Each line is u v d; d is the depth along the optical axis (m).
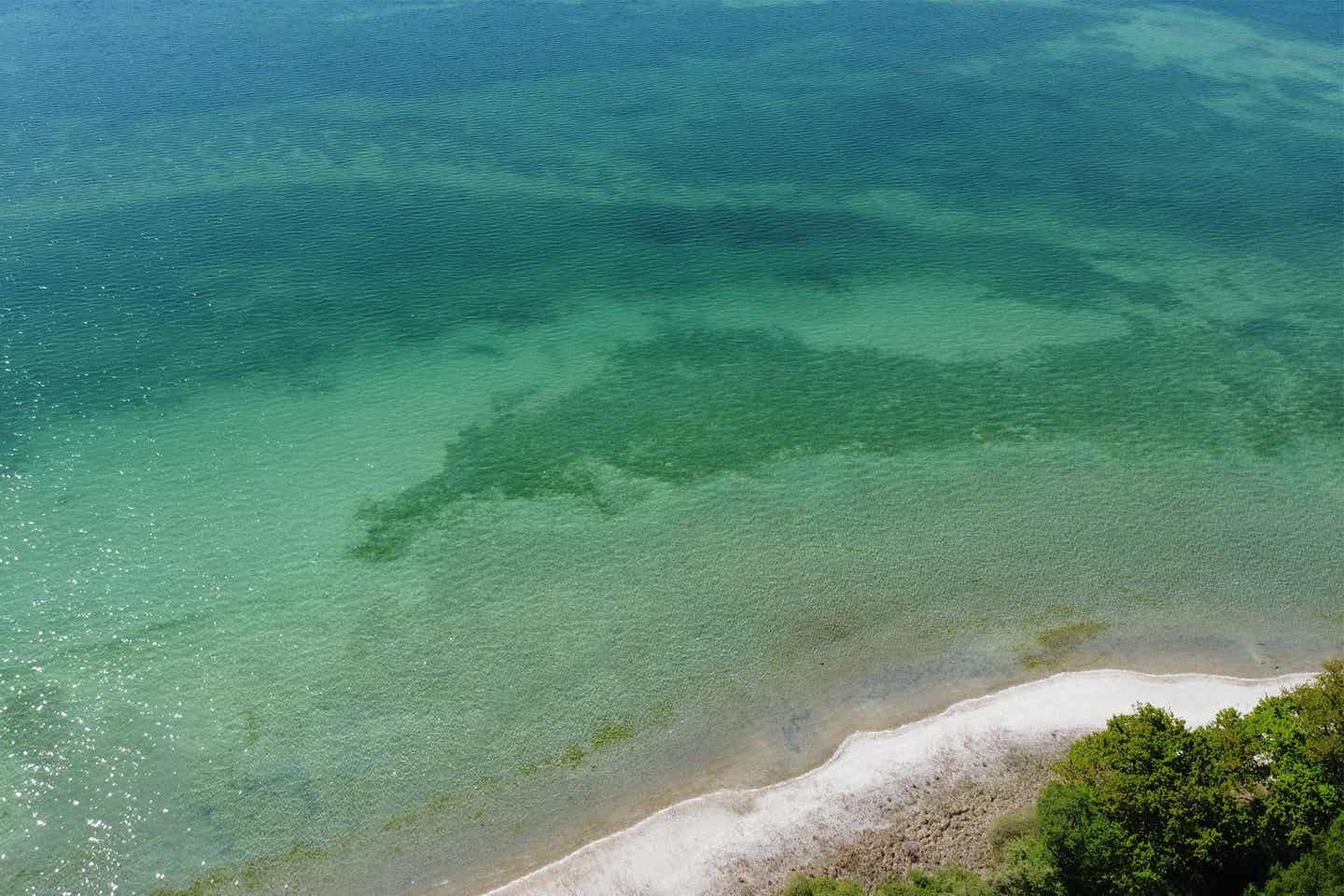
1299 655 46.28
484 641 47.50
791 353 69.88
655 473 58.22
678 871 37.38
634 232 85.69
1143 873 33.16
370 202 89.12
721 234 85.81
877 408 64.00
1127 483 57.34
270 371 66.56
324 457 58.97
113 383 64.62
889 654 46.69
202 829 39.38
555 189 92.62
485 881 37.44
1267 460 59.19
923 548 52.72
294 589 50.25
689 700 44.62
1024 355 69.75
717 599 49.69
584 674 45.84
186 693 44.84
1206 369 68.12
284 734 43.09
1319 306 75.88
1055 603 49.31
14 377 64.56
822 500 56.06
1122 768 35.91
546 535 53.66
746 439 61.19
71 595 49.44
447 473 58.03
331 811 40.06
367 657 46.69
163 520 54.12
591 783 41.09
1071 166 99.19
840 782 40.59
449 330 71.81
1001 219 89.00
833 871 37.06
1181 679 44.94
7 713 43.56
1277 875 33.25
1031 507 55.50
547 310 74.69
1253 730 37.66
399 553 52.47
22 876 37.66
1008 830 36.94
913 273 80.56
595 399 64.75
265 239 82.38
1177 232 86.88
